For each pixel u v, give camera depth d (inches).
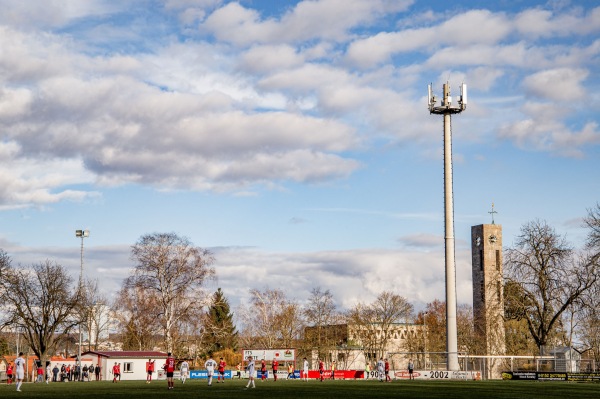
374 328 5590.6
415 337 5974.4
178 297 4222.4
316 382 3363.7
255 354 4210.1
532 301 4232.3
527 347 5049.2
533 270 4205.2
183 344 4581.7
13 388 2507.4
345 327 5831.7
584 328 4384.8
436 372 3951.8
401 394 2060.8
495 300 4822.8
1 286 4274.1
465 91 4087.1
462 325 5344.5
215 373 4303.6
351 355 5885.8
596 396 1948.8
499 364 4835.1
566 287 4119.1
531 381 3563.0
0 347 6063.0
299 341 5438.0
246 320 5428.2
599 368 4114.2
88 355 4269.2
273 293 5418.3
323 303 5408.5
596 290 3900.1
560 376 3646.7
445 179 4082.2
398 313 5556.1
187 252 4308.6
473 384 3006.9
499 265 6456.7
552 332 4446.4
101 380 3966.5
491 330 4825.3
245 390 2317.9
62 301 4389.8
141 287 4217.5
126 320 4621.1
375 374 4434.1
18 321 4350.4
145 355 4158.5
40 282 4436.5
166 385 2854.3
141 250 4269.2
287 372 4227.4
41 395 1927.9
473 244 6594.5
